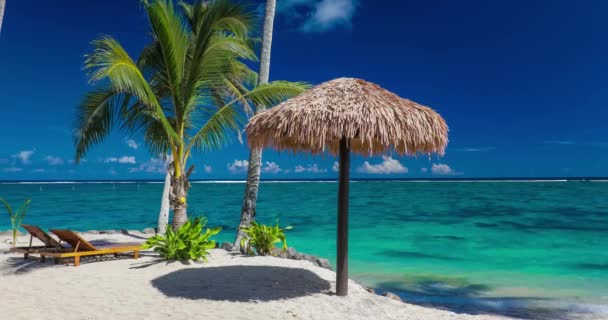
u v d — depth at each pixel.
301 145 6.43
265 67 9.62
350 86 5.26
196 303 5.02
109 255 7.93
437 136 5.28
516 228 16.48
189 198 40.56
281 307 4.97
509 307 6.25
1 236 11.01
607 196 38.88
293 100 5.33
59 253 7.04
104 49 7.08
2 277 6.22
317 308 5.02
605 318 5.67
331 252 11.59
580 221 18.80
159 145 10.02
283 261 7.67
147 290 5.56
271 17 9.77
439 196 40.91
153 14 7.68
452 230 15.95
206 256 8.00
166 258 7.36
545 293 7.13
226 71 9.13
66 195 48.62
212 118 8.83
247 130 5.48
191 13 10.45
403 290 7.36
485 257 10.68
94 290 5.53
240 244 8.72
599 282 7.95
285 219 20.48
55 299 5.11
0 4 10.62
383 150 6.39
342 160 5.56
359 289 6.11
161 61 8.77
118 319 4.41
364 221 19.11
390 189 62.50
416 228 16.58
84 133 8.80
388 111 4.87
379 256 10.84
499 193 46.22
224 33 10.08
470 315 5.23
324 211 25.19
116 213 24.50
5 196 46.03
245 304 5.03
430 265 9.68
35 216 22.59
